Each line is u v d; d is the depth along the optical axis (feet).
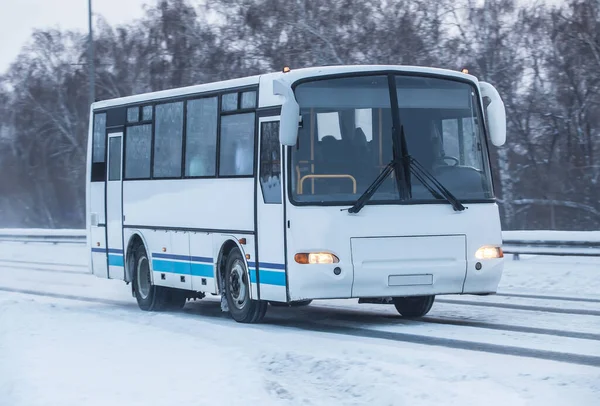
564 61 138.00
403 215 44.19
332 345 36.52
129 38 187.11
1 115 212.23
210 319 51.80
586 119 138.00
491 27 138.51
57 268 100.94
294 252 43.83
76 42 207.10
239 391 28.30
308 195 43.98
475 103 46.55
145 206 58.49
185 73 152.25
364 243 43.78
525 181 140.26
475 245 45.14
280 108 45.55
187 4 155.02
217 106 50.98
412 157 44.70
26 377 30.78
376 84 44.98
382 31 134.51
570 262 78.89
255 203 46.93
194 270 53.01
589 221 137.08
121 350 36.14
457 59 137.28
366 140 44.52
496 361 33.53
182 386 28.99
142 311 58.39
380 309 55.62
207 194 51.52
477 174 45.88
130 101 60.90
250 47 145.79
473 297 60.44
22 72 210.59
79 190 205.67
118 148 62.23
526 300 57.62
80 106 201.77
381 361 32.14
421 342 39.47
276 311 55.11
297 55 135.13
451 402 26.05
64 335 40.83
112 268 63.00
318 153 44.16
